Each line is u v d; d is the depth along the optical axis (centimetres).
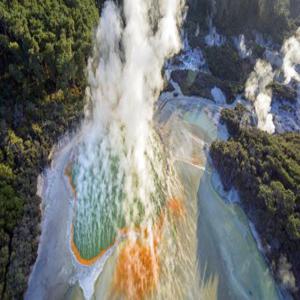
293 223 3862
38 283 3672
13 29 4628
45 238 4069
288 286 3825
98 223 4372
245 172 4769
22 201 4053
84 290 3694
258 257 4228
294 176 4431
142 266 3984
